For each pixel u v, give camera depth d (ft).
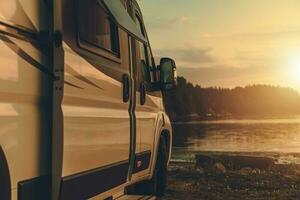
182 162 42.65
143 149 18.08
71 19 12.46
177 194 26.58
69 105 12.16
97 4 13.64
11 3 10.53
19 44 10.69
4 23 10.24
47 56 11.59
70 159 12.00
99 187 13.76
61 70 11.74
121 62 15.97
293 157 51.88
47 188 11.55
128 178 16.60
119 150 15.25
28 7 11.06
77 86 12.52
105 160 14.14
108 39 15.08
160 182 21.85
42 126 11.37
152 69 20.93
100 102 14.03
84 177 12.69
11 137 10.33
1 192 9.99
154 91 20.39
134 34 15.08
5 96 10.25
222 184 30.40
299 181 31.94
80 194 12.56
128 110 16.43
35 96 11.16
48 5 11.74
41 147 11.32
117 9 14.07
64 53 11.87
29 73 10.98
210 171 35.68
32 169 10.98
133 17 18.58
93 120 13.32
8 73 10.32
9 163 10.23
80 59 12.77
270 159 39.37
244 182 31.19
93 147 13.29
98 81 13.91
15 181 10.41
